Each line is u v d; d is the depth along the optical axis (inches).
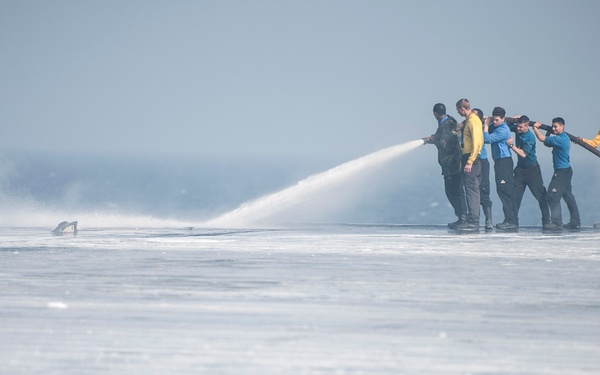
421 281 1544.0
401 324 1175.0
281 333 1117.1
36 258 1851.6
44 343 1056.2
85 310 1253.1
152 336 1095.0
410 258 1882.4
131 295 1378.0
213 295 1382.9
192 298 1355.8
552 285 1507.1
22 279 1541.6
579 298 1378.0
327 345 1056.2
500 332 1130.0
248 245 2140.7
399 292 1422.2
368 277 1588.3
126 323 1168.2
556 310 1278.3
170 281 1526.8
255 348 1039.6
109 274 1608.0
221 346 1047.6
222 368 953.5
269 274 1621.6
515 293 1421.0
